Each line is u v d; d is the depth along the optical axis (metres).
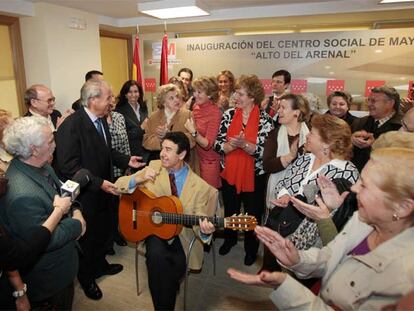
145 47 5.32
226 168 2.53
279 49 4.52
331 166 1.62
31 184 1.33
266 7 4.12
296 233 1.59
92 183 1.95
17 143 1.31
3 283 1.32
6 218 1.29
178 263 1.88
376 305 0.81
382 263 0.82
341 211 1.32
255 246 2.59
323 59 4.37
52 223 1.30
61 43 3.79
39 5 3.50
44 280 1.40
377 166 0.86
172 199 1.89
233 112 2.55
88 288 2.19
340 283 0.93
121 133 2.77
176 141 1.93
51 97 2.63
